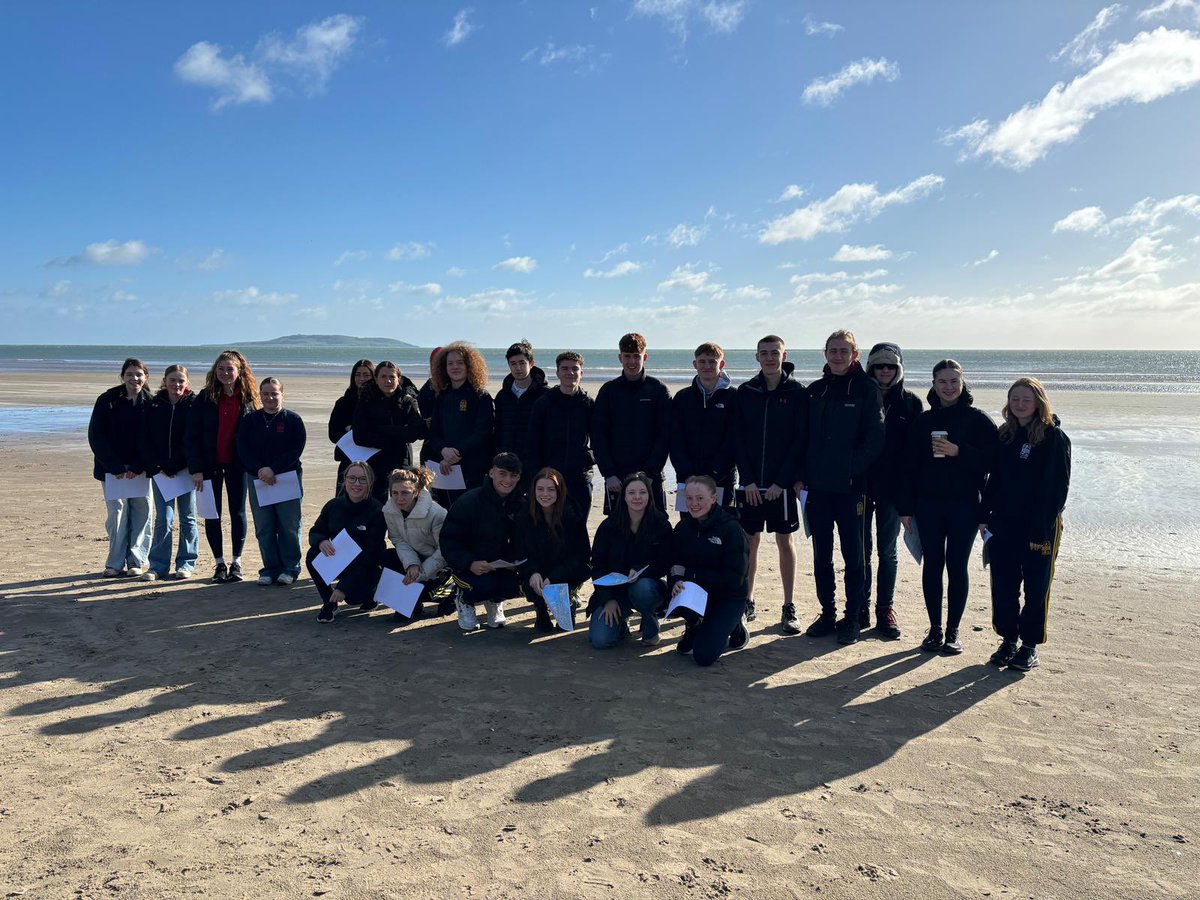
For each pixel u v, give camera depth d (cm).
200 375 4544
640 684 500
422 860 307
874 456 561
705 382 627
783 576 613
